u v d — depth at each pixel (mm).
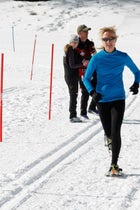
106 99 5535
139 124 8688
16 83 14602
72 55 8461
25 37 33438
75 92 8797
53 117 9430
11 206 4684
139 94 11930
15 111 10102
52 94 12398
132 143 7234
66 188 5215
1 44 29359
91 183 5371
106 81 5520
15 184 5332
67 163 6184
